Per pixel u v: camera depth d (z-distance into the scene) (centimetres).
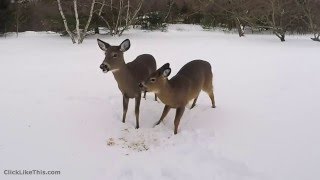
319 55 566
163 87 241
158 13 977
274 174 203
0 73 430
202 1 1046
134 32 887
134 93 263
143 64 283
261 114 293
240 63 500
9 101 320
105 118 281
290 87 375
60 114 289
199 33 907
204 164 213
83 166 214
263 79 409
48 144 239
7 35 824
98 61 516
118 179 202
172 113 291
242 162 215
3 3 823
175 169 210
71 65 484
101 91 356
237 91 360
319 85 383
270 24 868
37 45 671
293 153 226
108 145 239
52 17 808
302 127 267
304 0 833
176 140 245
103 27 940
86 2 805
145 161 219
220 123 273
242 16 893
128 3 811
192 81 263
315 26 845
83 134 254
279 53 588
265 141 243
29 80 398
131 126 269
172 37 791
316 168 209
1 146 234
